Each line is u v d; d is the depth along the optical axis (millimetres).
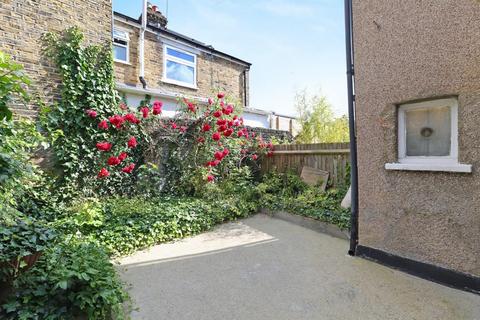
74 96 4926
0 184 2055
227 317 2211
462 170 2479
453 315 2158
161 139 5859
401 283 2703
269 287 2684
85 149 4949
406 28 2836
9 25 4465
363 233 3375
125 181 5449
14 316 1968
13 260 2307
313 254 3520
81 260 2418
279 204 5414
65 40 5008
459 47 2463
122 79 8320
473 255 2457
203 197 5668
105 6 5574
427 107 2807
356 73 3383
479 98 2371
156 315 2242
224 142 6227
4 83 1782
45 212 4172
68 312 2088
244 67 12070
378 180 3186
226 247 3814
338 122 8266
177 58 9805
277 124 11539
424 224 2787
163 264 3258
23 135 3092
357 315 2197
